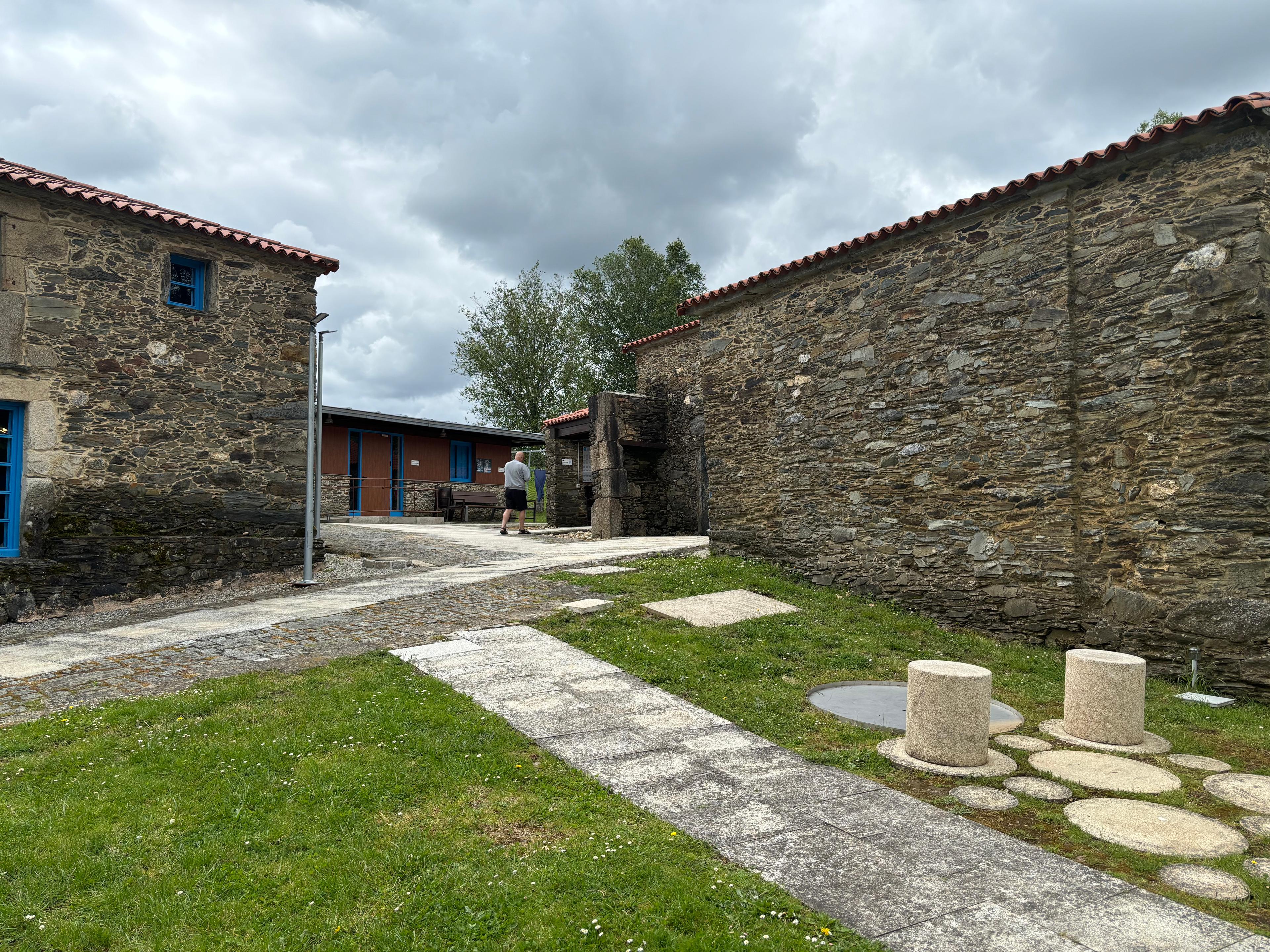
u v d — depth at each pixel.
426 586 8.85
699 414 15.91
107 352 9.03
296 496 10.49
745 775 3.99
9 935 2.63
